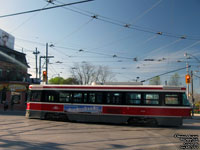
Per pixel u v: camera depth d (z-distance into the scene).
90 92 14.40
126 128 12.39
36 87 15.70
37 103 15.44
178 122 12.88
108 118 13.84
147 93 13.50
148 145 7.81
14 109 29.17
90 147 7.24
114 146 7.48
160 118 13.06
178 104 13.06
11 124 12.63
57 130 10.77
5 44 35.28
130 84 15.16
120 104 13.76
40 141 7.97
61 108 14.77
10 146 7.07
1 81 29.47
